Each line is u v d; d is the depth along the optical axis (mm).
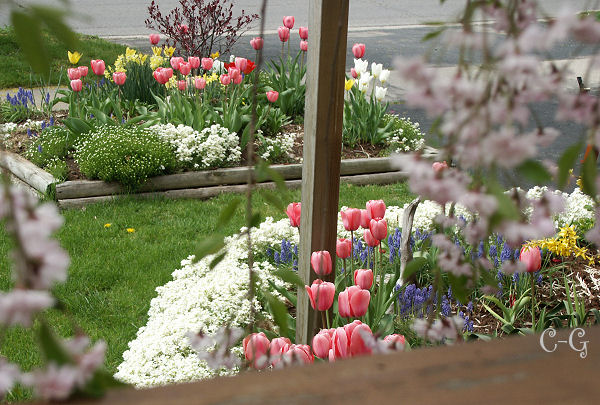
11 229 548
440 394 594
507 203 648
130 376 3129
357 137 7336
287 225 4789
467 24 693
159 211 5828
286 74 8312
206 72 8250
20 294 519
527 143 612
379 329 3207
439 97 636
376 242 3135
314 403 579
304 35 7734
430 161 718
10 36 11031
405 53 12352
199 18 8672
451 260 1098
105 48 11516
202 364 3162
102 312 4152
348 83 7203
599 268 4145
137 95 7766
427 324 1256
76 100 7516
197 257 1221
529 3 698
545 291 3928
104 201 5953
